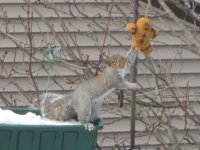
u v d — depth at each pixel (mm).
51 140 7023
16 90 15539
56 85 15461
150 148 15797
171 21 14625
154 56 15664
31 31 14195
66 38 14258
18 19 15469
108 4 15039
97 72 12023
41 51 12484
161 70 13641
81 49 15492
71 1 15547
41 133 6992
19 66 15570
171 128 11883
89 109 7387
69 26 15516
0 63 15469
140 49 7086
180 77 15930
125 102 14992
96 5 15062
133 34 6984
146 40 7008
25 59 15531
